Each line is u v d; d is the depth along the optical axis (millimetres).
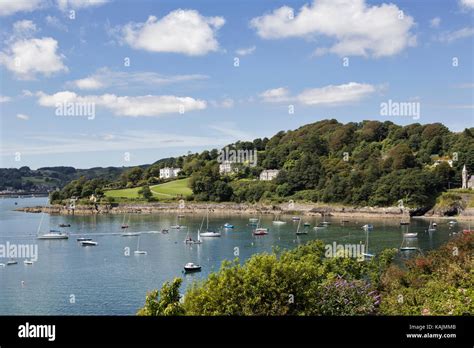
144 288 79250
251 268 30219
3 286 80875
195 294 30688
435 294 31094
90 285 81312
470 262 34281
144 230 159750
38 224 184125
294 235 139500
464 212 176875
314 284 31438
